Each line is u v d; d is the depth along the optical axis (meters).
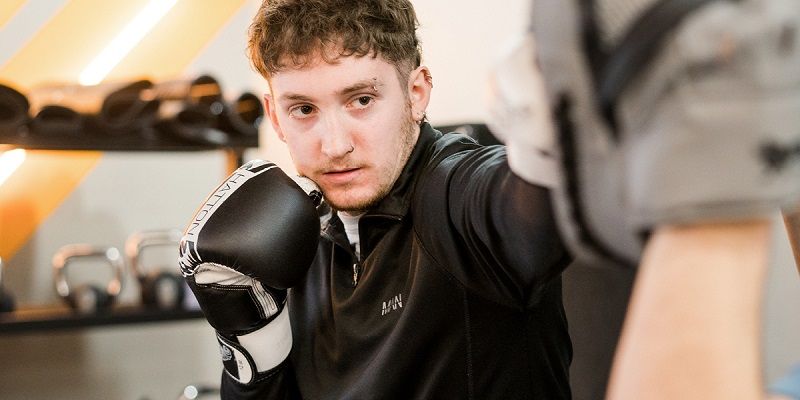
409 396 1.47
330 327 1.59
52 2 4.05
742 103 0.46
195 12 4.33
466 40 3.59
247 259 1.41
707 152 0.47
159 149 3.27
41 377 3.92
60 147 3.11
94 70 4.13
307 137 1.41
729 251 0.50
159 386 4.15
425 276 1.42
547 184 0.72
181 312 3.41
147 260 4.20
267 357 1.56
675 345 0.49
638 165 0.49
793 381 0.61
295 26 1.35
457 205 1.21
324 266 1.65
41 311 3.34
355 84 1.36
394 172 1.45
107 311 3.32
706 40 0.46
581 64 0.50
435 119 3.76
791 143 0.47
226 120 3.34
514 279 1.18
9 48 3.98
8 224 3.93
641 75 0.47
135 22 4.21
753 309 0.49
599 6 0.50
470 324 1.40
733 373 0.48
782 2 0.46
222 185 1.51
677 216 0.49
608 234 0.54
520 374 1.44
